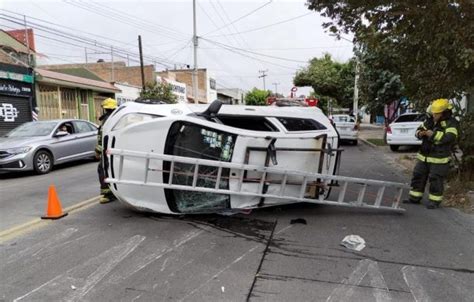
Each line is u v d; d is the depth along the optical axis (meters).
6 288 3.75
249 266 4.23
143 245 4.84
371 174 10.44
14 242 5.00
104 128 6.02
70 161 12.30
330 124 6.75
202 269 4.14
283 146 6.10
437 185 6.62
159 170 5.61
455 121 6.49
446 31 6.58
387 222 5.90
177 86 39.62
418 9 6.82
